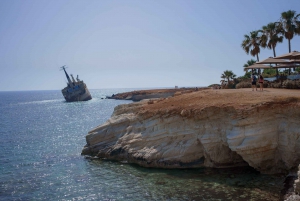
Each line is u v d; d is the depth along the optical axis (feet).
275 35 158.30
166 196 56.59
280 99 65.67
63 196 60.95
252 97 74.28
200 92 98.02
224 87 142.72
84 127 174.19
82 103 425.28
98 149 92.84
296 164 60.18
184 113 74.64
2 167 84.69
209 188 58.85
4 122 213.66
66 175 74.64
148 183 64.59
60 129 167.22
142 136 82.33
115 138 91.97
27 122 210.79
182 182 63.57
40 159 93.20
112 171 75.41
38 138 136.67
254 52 174.19
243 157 64.39
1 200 59.82
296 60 112.98
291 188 53.47
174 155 74.28
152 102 100.12
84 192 62.34
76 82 473.26
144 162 77.46
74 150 105.50
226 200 52.49
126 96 451.94
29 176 75.25
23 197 61.21
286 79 115.75
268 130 62.90
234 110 66.03
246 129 63.46
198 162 73.41
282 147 62.34
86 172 76.02
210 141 70.64
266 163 64.80
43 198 60.39
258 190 55.83
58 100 594.65
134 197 57.52
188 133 74.69
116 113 101.19
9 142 127.13
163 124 78.79
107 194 60.29
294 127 60.44
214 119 70.74
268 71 177.99
